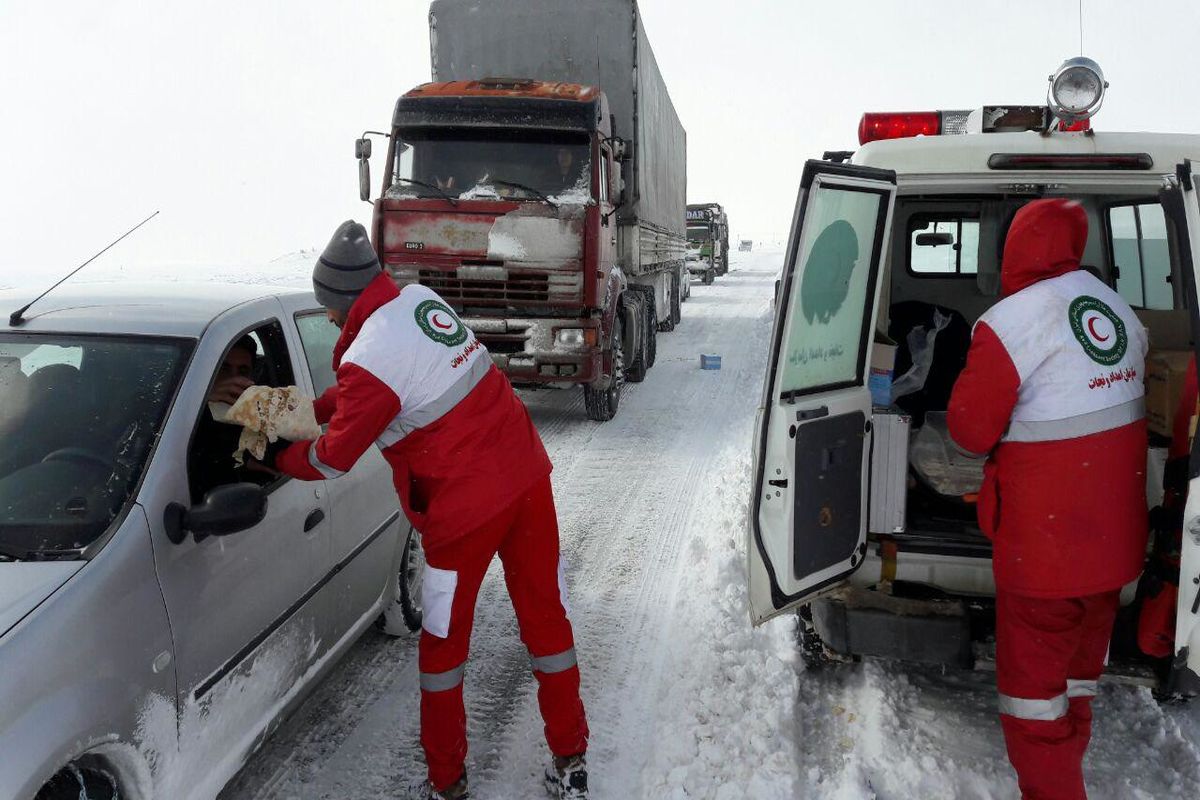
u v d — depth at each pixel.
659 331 15.86
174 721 2.23
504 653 3.88
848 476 3.04
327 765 3.03
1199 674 2.26
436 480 2.60
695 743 3.15
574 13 9.16
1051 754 2.53
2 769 1.70
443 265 7.45
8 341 2.66
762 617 2.86
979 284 4.75
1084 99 2.98
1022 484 2.49
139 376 2.55
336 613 3.20
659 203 12.41
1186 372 2.73
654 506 6.01
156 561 2.21
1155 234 3.73
